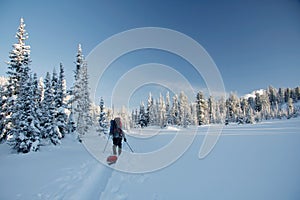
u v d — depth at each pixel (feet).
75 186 17.63
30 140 42.09
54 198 14.99
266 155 26.50
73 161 29.09
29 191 16.38
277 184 15.71
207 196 14.48
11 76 57.62
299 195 13.41
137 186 17.58
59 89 72.33
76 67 80.18
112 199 14.93
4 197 15.10
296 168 19.51
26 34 61.57
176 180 18.53
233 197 13.99
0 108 57.06
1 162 29.01
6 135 56.24
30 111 43.86
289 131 63.72
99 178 20.74
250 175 18.43
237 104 205.16
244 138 48.37
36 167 25.09
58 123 64.13
